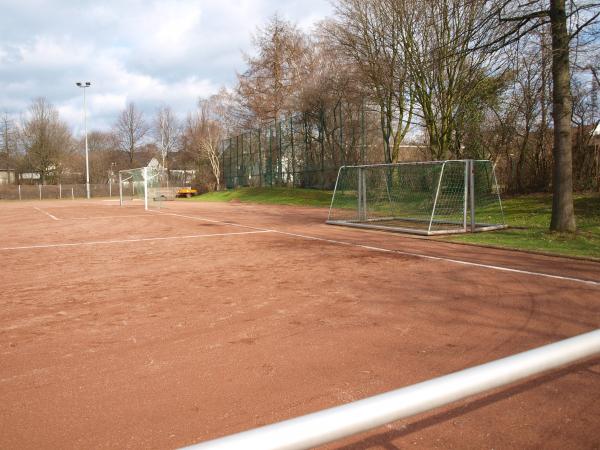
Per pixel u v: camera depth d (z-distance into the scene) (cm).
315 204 3034
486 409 341
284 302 645
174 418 335
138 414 342
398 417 120
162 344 488
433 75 2223
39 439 311
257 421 328
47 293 725
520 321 543
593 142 1991
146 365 433
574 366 413
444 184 1762
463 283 740
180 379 401
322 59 3856
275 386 383
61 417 340
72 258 1069
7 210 3247
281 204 3250
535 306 604
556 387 374
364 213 1811
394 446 295
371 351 457
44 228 1839
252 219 2111
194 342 493
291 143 3775
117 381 399
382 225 1656
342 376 400
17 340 508
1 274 884
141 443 303
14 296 709
